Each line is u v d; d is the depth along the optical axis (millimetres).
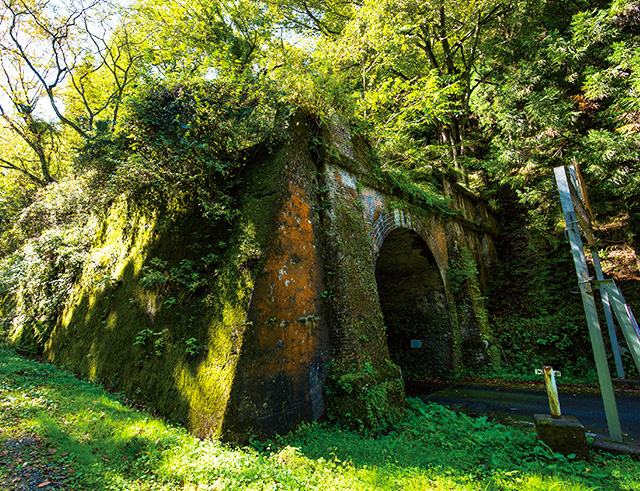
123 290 7383
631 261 10492
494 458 4258
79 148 8352
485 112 14578
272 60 8805
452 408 7363
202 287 5652
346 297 6035
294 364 5238
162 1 12188
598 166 9977
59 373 7035
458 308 11102
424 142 17047
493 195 15656
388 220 8406
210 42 11883
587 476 3818
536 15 13562
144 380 5730
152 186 6453
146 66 7281
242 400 4496
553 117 11094
